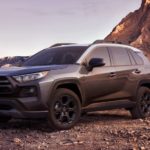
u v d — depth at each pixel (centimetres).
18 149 659
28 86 811
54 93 830
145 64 1063
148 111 1055
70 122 855
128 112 1143
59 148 663
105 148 651
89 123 941
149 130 800
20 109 810
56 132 823
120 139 723
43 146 682
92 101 909
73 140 728
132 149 636
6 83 824
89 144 689
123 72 978
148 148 645
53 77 826
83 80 878
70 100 856
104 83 927
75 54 920
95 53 943
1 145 694
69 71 857
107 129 840
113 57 977
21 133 814
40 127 888
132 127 859
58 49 973
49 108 820
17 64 996
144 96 1047
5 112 830
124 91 983
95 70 908
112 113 1130
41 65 917
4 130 849
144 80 1037
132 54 1042
